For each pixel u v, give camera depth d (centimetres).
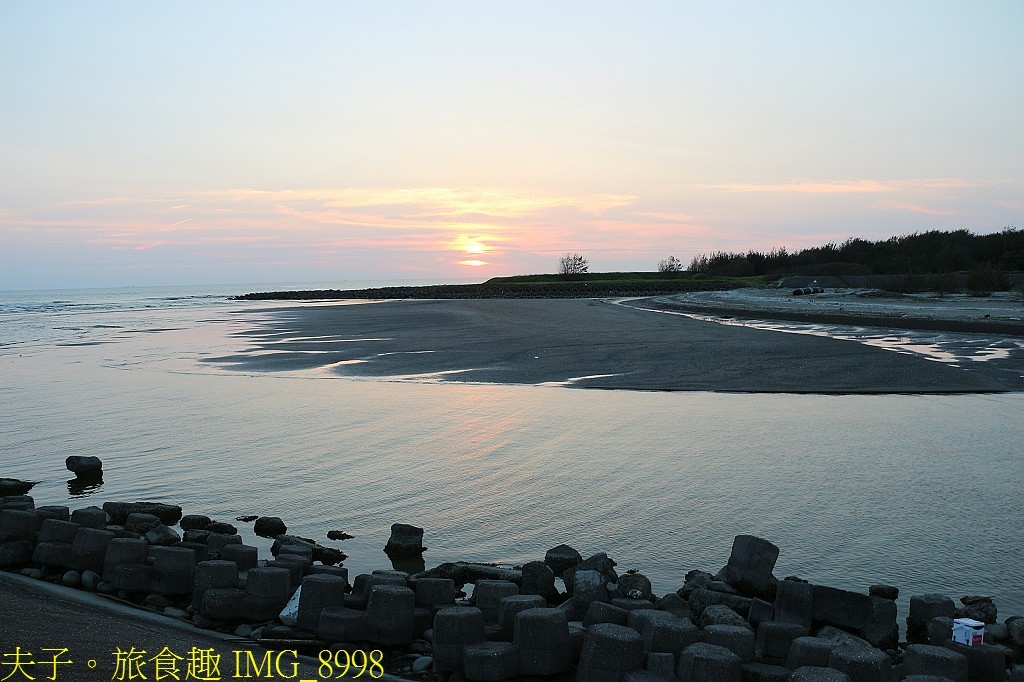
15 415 1891
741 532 1035
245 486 1254
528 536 1023
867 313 5041
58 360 3162
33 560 920
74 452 1501
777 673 606
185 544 902
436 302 9300
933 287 8288
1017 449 1478
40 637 640
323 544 991
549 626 657
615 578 840
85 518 980
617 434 1638
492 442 1563
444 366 2783
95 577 863
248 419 1811
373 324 5019
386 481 1280
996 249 10644
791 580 762
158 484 1273
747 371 2553
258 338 4091
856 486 1241
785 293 8875
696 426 1720
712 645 630
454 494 1205
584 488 1238
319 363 2912
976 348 3098
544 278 16975
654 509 1132
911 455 1441
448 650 668
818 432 1650
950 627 700
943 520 1073
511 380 2436
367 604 736
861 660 603
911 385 2253
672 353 3062
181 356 3244
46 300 14700
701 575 839
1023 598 831
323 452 1479
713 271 14712
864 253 12138
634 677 614
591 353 3111
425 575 834
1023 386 2216
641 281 13862
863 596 738
